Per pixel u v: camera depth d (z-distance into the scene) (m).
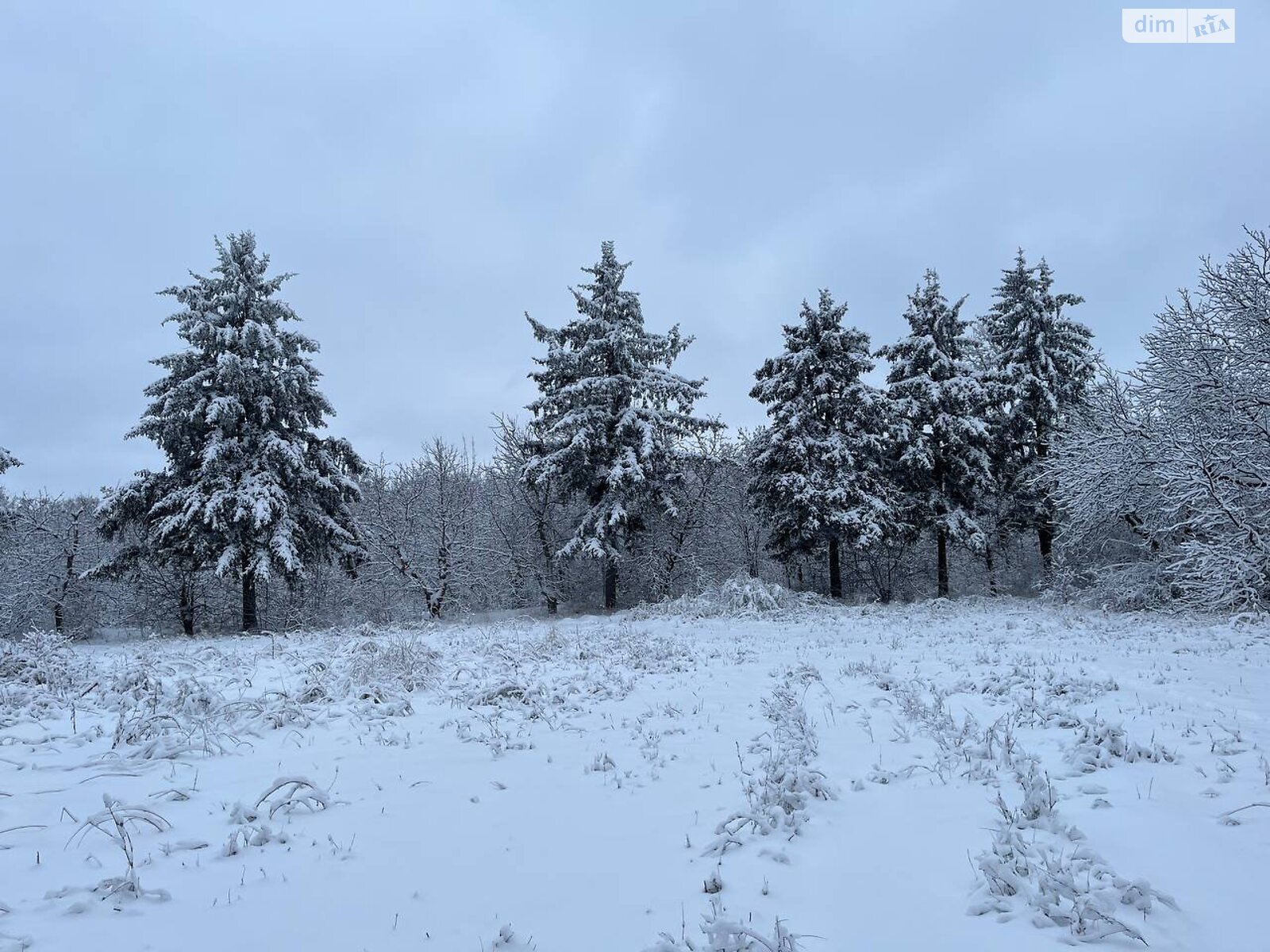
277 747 6.76
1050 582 25.19
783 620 19.92
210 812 5.03
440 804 5.20
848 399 27.31
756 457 28.48
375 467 33.28
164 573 28.05
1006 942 3.22
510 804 5.20
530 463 26.62
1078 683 8.05
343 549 25.05
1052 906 3.38
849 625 17.58
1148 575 18.52
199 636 21.92
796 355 27.78
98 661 12.80
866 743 6.44
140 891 3.74
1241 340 16.28
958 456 28.38
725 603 23.20
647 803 5.18
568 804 5.17
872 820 4.71
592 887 3.88
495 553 29.75
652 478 27.94
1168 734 6.13
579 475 28.05
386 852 4.36
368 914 3.60
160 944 3.29
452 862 4.22
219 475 22.89
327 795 5.25
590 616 25.73
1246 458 15.44
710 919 3.44
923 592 33.59
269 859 4.26
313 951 3.24
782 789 5.03
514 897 3.77
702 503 32.56
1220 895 3.49
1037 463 26.50
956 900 3.62
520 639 15.36
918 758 5.91
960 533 27.66
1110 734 5.79
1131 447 17.77
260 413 23.83
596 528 26.73
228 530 22.61
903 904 3.61
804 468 26.70
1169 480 16.06
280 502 22.91
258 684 9.75
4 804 5.07
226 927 3.46
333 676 9.95
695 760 6.19
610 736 7.05
